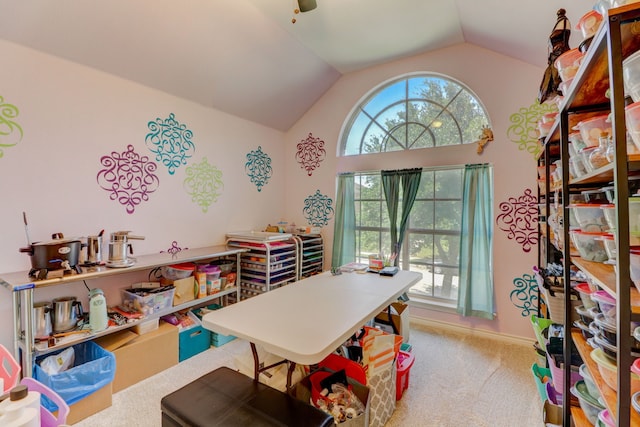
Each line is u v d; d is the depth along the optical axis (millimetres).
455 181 3160
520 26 2164
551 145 1906
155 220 2727
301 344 1279
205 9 2311
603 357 1008
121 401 1964
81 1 1884
